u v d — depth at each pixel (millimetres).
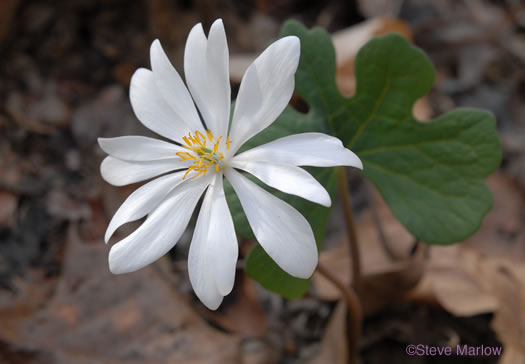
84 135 321
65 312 269
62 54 350
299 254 208
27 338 263
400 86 233
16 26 351
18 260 284
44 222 291
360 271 253
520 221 292
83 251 279
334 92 237
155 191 218
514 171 317
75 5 362
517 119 346
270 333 276
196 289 211
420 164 234
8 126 317
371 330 275
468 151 231
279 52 211
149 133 317
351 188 303
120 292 272
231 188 223
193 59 219
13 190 296
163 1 352
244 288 278
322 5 404
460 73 371
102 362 261
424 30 390
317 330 277
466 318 275
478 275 278
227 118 218
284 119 232
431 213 233
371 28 329
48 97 333
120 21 363
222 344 264
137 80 223
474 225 231
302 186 207
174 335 265
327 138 210
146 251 213
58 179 303
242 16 385
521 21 391
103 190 293
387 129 236
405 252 282
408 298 276
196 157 218
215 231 213
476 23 391
